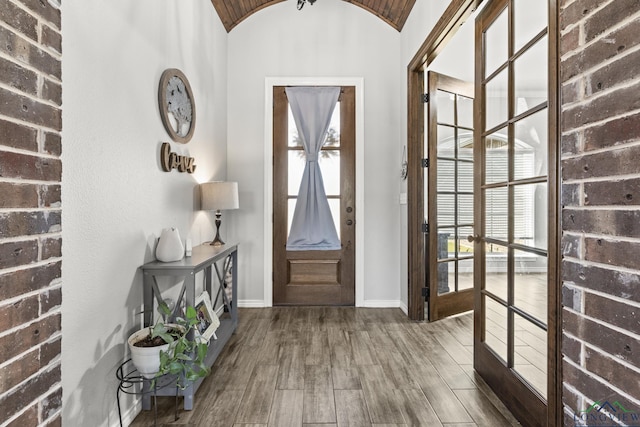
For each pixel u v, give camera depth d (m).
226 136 3.56
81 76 1.39
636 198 0.98
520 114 1.72
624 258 1.02
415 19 3.07
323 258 3.61
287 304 3.61
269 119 3.58
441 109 3.21
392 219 3.58
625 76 1.01
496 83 1.97
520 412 1.69
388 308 3.53
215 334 2.49
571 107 1.24
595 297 1.13
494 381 1.95
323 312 3.39
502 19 1.91
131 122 1.78
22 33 0.98
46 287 1.07
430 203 3.09
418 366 2.27
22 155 0.98
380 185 3.58
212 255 2.24
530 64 1.64
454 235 3.26
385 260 3.59
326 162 3.61
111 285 1.59
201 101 2.83
